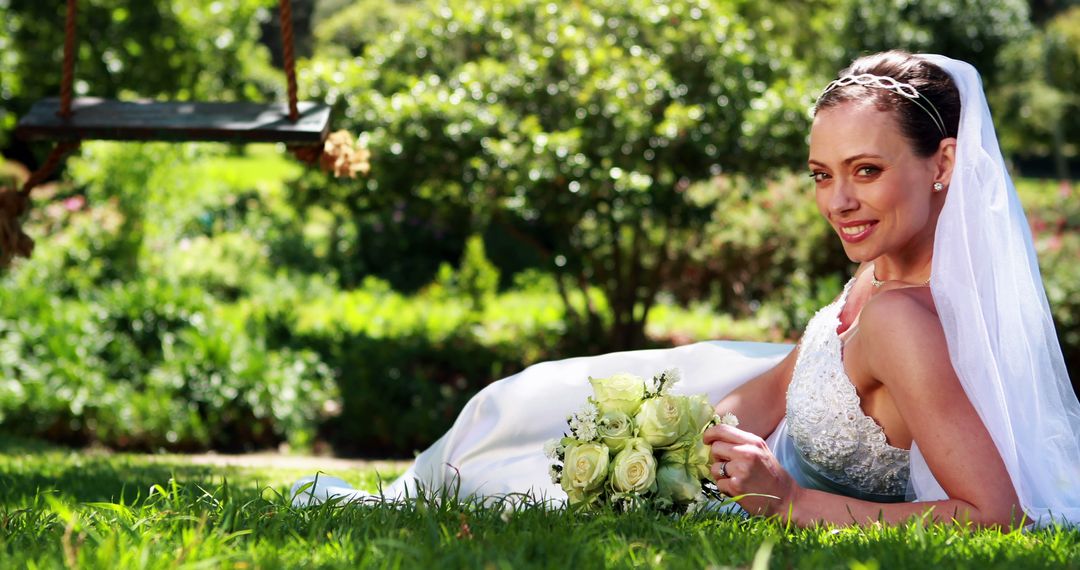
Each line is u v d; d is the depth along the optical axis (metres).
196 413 10.91
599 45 11.50
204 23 14.62
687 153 11.14
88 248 13.84
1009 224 2.85
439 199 11.31
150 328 11.55
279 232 18.50
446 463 3.60
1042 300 2.98
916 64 2.86
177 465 7.12
